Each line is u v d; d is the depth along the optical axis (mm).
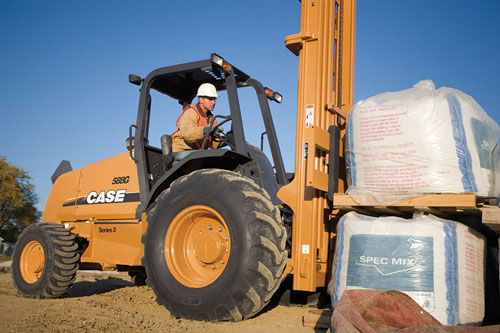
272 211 3785
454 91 3324
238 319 3662
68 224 5781
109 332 3340
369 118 3488
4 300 5039
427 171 3201
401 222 3182
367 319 2637
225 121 4457
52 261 5301
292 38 4301
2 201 32062
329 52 4355
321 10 4277
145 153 5043
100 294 5832
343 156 4387
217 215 3879
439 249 3033
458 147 3158
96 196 5539
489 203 3389
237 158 4215
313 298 4398
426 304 2967
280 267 3625
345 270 3289
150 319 3865
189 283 3955
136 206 5031
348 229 3354
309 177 3750
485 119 3381
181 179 4203
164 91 5402
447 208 3188
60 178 6266
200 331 3393
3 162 33000
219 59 4422
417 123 3256
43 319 3768
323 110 4188
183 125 4762
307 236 3920
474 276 3068
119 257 5078
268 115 4977
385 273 3104
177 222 4137
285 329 3506
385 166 3379
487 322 3307
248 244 3625
